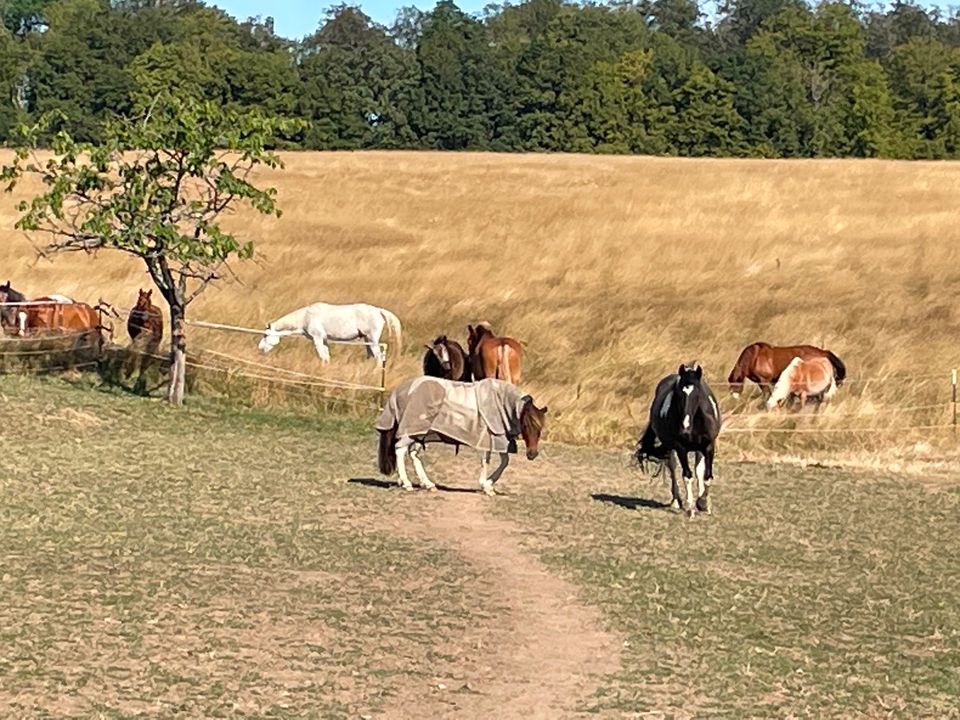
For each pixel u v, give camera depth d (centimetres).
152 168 2547
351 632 1159
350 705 973
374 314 2883
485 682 1044
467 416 1855
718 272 3738
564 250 4075
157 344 2762
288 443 2259
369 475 2000
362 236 4450
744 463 2252
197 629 1134
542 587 1356
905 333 3055
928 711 1029
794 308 3294
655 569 1455
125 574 1302
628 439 2450
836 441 2431
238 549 1451
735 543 1620
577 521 1714
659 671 1091
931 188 5438
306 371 2773
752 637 1211
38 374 2633
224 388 2661
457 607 1262
